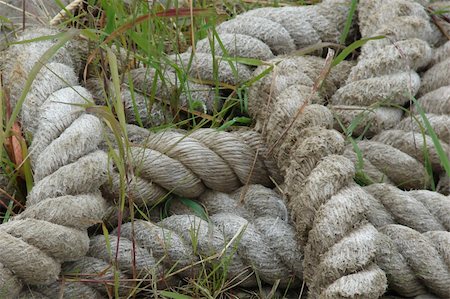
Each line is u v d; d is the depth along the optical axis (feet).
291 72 6.38
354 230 5.70
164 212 6.14
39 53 6.31
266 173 6.21
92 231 5.98
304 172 5.90
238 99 6.46
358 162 6.10
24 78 6.22
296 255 5.87
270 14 6.74
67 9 6.70
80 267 5.78
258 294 5.90
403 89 6.33
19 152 6.03
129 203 5.81
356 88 6.37
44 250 5.58
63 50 6.38
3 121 6.09
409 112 6.25
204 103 6.47
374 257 5.61
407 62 6.40
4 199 6.04
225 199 6.14
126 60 6.38
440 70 6.47
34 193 5.77
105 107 5.77
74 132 5.90
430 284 5.67
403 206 5.87
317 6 6.82
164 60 6.37
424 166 6.16
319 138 5.92
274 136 6.12
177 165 6.06
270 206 6.06
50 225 5.62
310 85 6.37
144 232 5.90
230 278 5.89
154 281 5.74
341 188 5.81
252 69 6.57
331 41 6.78
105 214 5.95
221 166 6.12
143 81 6.44
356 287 5.47
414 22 6.55
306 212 5.76
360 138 6.31
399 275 5.66
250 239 5.88
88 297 5.74
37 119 6.08
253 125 6.40
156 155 6.03
